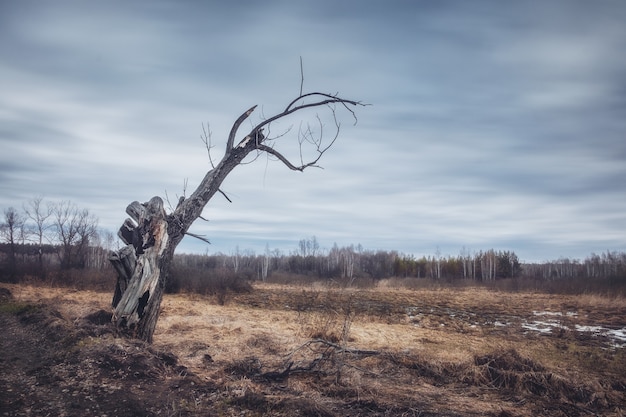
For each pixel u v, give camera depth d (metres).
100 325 10.90
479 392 9.59
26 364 9.12
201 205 11.80
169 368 9.09
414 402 8.42
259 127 12.30
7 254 44.56
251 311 22.08
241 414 7.31
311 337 14.45
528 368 10.52
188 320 17.12
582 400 9.38
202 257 83.00
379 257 88.81
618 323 22.81
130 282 10.91
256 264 77.75
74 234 42.44
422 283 56.16
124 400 7.45
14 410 6.92
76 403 7.26
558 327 20.47
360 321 19.42
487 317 25.00
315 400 8.05
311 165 12.77
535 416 8.24
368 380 9.76
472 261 80.81
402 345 14.28
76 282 31.91
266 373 9.55
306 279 52.34
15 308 14.84
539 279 64.62
